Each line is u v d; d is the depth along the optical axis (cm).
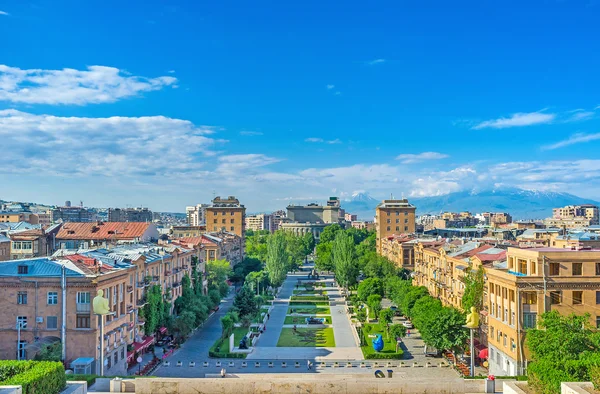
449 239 18175
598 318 8281
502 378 6162
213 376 6575
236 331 13000
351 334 13088
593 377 4422
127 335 9675
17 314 8375
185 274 14112
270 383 5369
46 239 16862
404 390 5431
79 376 5950
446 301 13375
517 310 8281
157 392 5462
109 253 11150
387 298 17600
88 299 8331
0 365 4925
